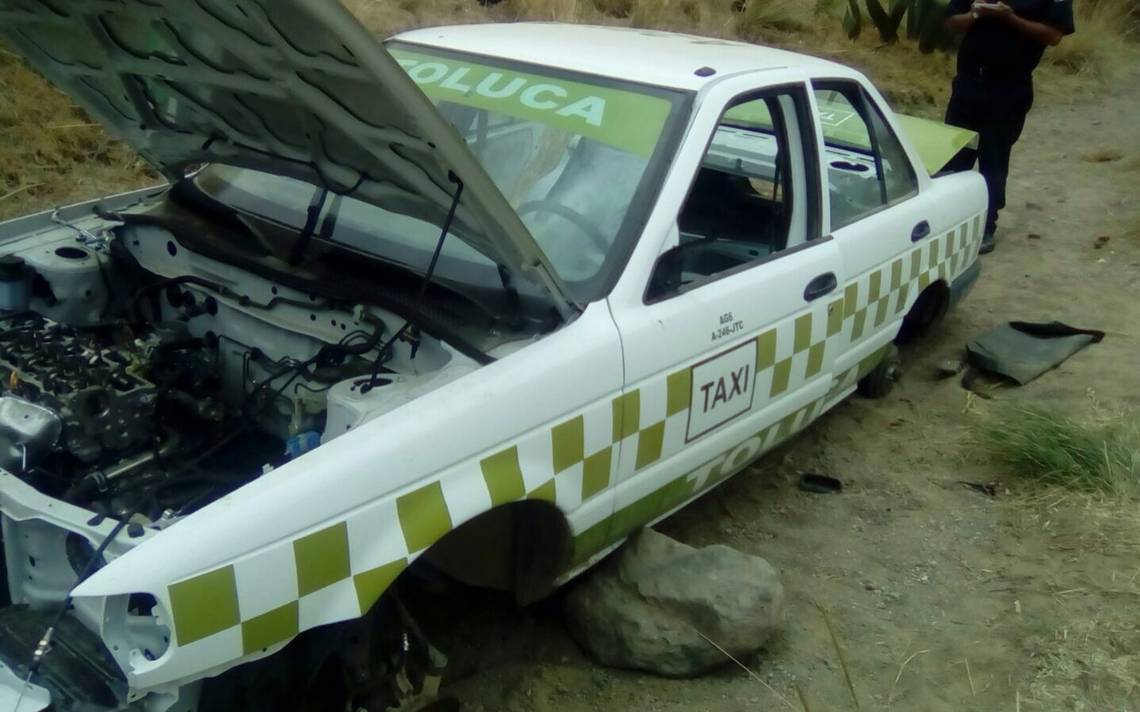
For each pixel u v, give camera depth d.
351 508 2.48
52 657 2.38
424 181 2.73
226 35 2.52
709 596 3.35
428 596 3.67
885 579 4.02
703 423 3.46
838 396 4.55
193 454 2.98
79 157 6.71
